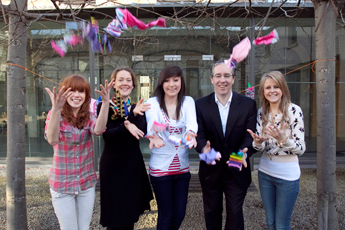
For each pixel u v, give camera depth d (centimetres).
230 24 527
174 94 214
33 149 587
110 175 211
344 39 553
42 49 557
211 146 224
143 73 548
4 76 582
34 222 302
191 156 561
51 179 192
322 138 233
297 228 284
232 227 214
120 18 202
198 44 541
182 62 546
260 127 217
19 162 234
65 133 189
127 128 198
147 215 319
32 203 358
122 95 223
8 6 226
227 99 223
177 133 217
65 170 190
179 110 217
